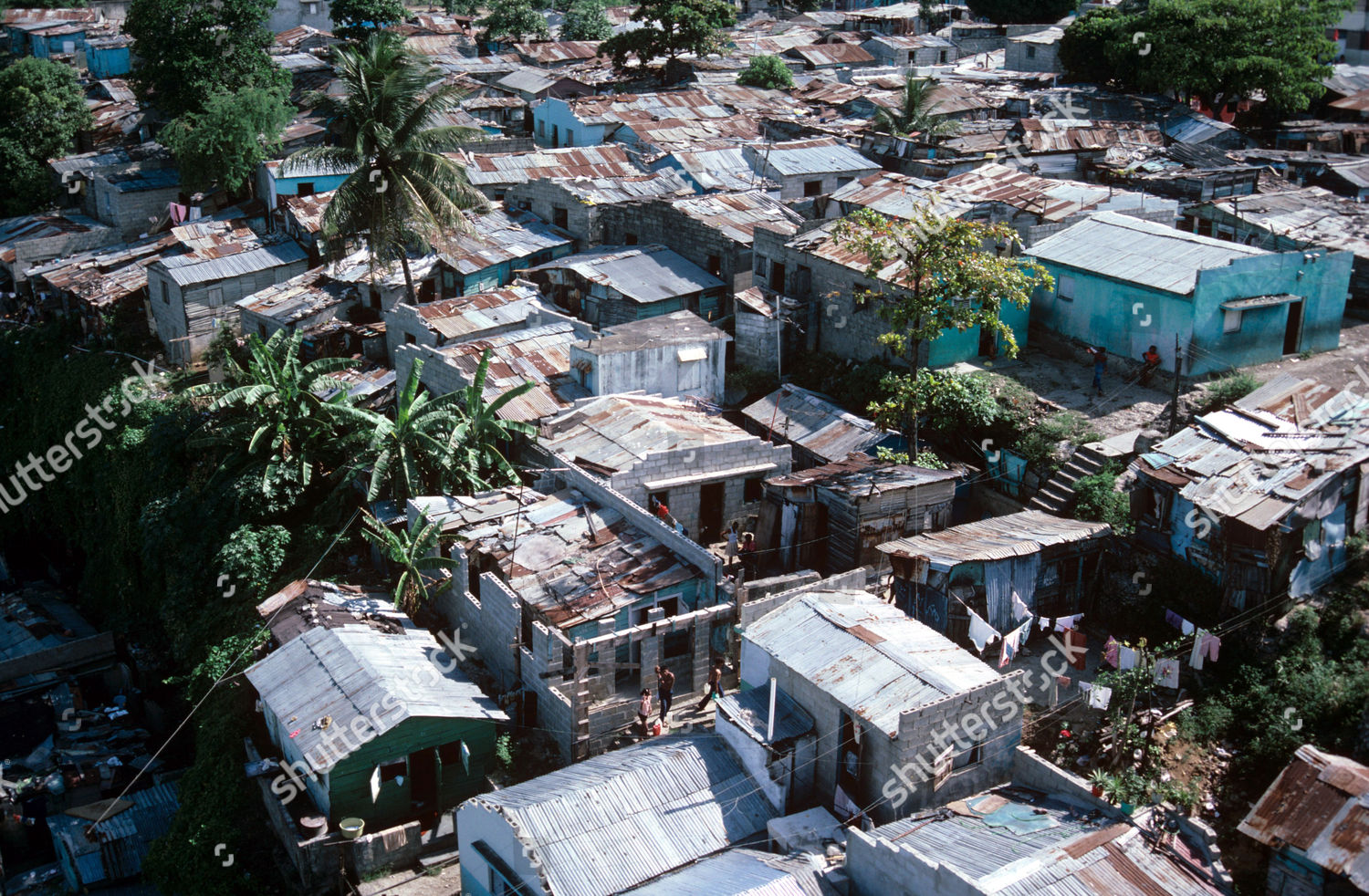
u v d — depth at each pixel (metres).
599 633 29.39
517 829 23.14
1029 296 39.81
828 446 36.75
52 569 50.56
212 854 28.48
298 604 33.09
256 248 53.41
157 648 41.00
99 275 56.16
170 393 48.75
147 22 64.62
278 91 65.38
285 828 27.52
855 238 37.03
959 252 33.47
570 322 43.66
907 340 38.66
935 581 28.45
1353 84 66.44
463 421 36.41
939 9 98.44
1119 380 37.88
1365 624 26.78
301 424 38.59
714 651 29.70
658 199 49.19
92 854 31.72
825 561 33.16
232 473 38.97
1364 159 54.28
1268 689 25.83
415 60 45.56
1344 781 21.73
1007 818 22.83
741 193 50.75
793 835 23.72
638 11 80.81
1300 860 21.38
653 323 41.16
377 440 35.44
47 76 69.50
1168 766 24.88
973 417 35.12
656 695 29.23
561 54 89.88
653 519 31.84
